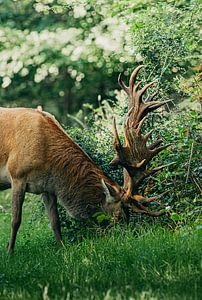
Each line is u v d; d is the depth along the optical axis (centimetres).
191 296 978
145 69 1656
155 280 1086
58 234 1420
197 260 1154
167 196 1438
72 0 1939
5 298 1005
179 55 1634
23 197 1398
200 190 1409
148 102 1420
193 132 1454
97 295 1000
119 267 1164
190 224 1329
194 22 1670
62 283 1087
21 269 1207
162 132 1519
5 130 1407
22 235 1589
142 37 1647
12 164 1395
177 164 1445
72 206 1396
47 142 1392
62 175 1390
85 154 1412
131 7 1822
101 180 1373
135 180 1357
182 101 1661
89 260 1211
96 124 1716
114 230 1336
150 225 1420
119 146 1359
